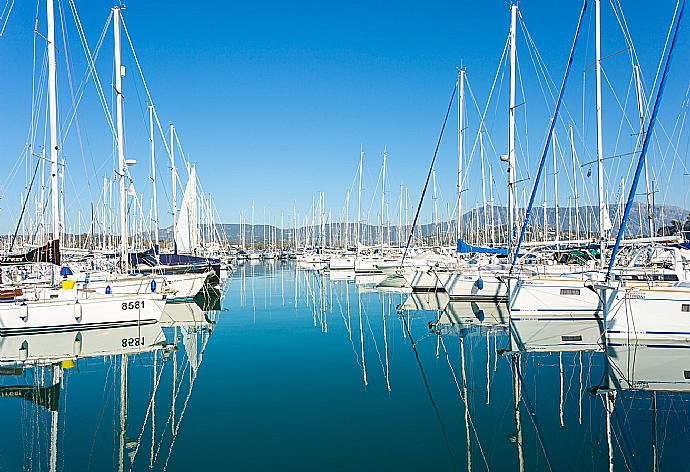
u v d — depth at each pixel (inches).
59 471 398.6
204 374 666.2
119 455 426.9
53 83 871.7
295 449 437.4
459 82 1498.5
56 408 539.8
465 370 679.1
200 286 1323.8
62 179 1045.2
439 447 442.9
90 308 868.0
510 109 1150.3
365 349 814.5
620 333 771.4
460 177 1482.5
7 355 751.7
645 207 1342.3
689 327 750.5
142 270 1304.1
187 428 482.6
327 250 3467.0
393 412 528.1
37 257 843.4
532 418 506.9
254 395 581.6
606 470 397.7
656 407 526.6
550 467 405.4
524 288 983.0
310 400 563.5
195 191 2015.3
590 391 578.9
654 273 919.0
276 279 2226.9
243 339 897.5
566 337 852.0
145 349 799.1
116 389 601.9
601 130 1045.8
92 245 2074.3
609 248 1140.5
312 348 824.9
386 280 2031.3
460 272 1289.4
